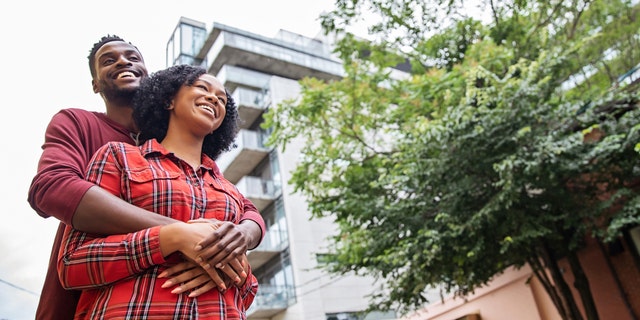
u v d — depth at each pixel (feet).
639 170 19.36
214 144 5.61
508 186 17.99
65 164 3.78
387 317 45.96
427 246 19.77
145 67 5.52
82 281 3.38
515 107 19.56
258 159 53.52
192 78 4.80
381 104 25.99
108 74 5.18
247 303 4.30
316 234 47.37
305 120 26.86
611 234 18.61
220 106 4.89
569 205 20.06
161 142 4.81
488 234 20.26
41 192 3.54
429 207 21.66
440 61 27.73
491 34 25.75
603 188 21.83
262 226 4.65
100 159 3.89
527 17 26.23
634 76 23.45
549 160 18.49
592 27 26.58
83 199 3.43
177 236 3.43
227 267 3.69
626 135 19.22
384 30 25.30
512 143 19.44
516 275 30.58
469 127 20.07
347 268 25.67
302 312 42.65
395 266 22.61
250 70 57.57
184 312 3.38
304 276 44.29
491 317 32.68
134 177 3.83
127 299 3.30
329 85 25.20
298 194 48.34
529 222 19.62
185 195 3.98
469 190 19.98
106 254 3.34
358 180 25.35
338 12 23.08
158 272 3.46
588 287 21.75
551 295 22.90
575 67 25.89
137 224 3.51
